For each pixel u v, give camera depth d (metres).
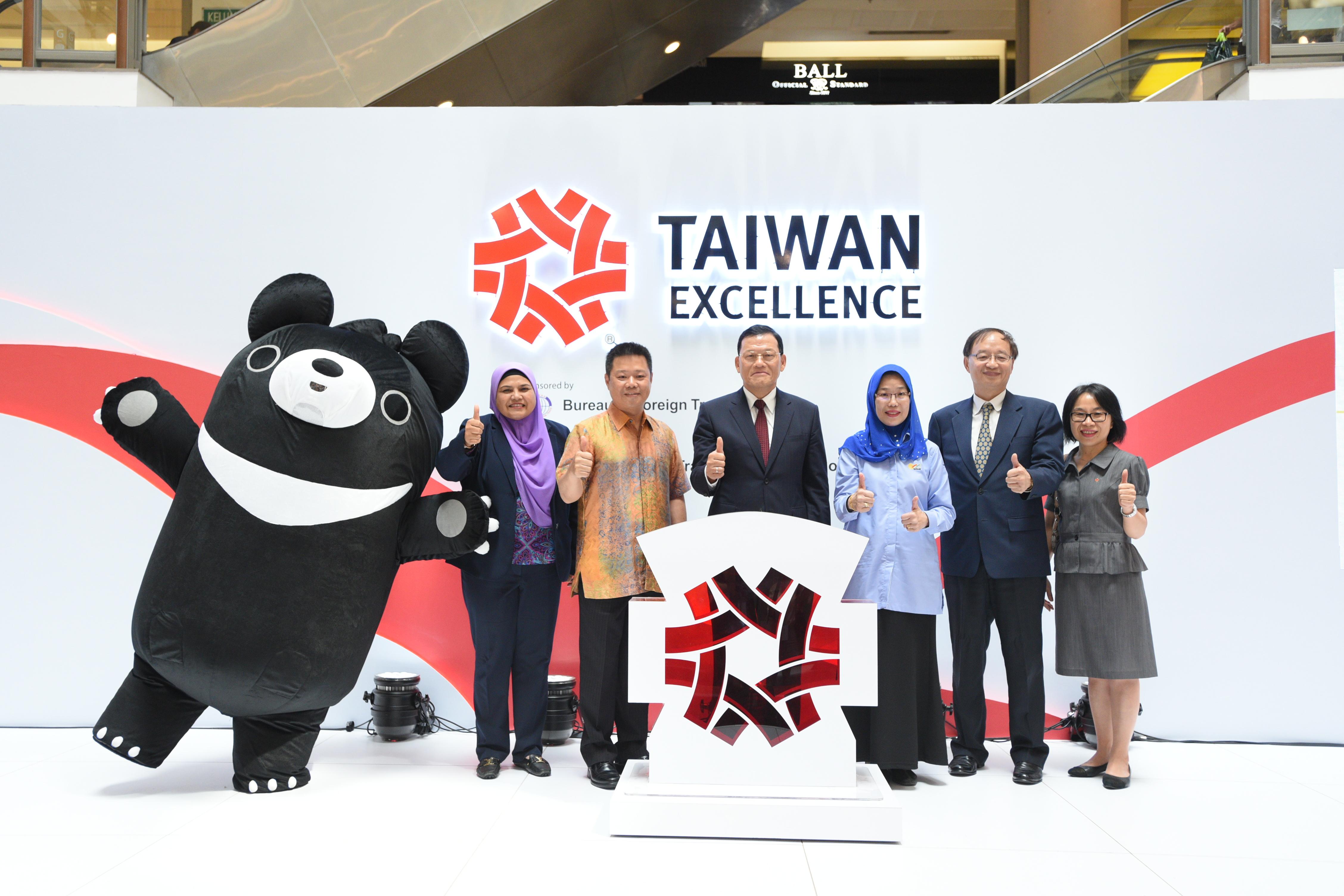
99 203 4.20
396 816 2.86
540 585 3.41
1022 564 3.34
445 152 4.24
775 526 2.81
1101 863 2.50
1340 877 2.40
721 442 3.16
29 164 4.20
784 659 2.77
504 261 4.21
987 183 4.20
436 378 3.29
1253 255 4.11
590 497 3.33
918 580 3.27
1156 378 4.11
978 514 3.42
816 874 2.40
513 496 3.40
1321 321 4.09
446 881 2.32
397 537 3.14
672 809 2.69
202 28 5.16
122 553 4.09
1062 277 4.16
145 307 4.18
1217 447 4.07
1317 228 4.11
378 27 5.52
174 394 4.16
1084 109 4.18
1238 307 4.11
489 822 2.80
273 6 5.28
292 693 2.93
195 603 2.85
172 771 3.35
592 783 3.24
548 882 2.33
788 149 4.24
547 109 4.26
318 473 2.90
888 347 4.18
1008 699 3.81
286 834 2.67
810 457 3.40
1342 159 4.11
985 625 3.46
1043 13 10.16
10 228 4.18
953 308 4.18
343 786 3.19
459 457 3.37
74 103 4.69
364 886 2.29
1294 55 4.46
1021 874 2.41
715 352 4.20
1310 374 4.07
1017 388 4.15
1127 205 4.16
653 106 4.25
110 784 3.17
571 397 4.20
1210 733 3.97
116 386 3.16
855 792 2.73
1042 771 3.39
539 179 4.25
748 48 11.19
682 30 7.20
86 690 4.05
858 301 4.19
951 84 11.21
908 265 4.19
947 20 10.94
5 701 4.04
